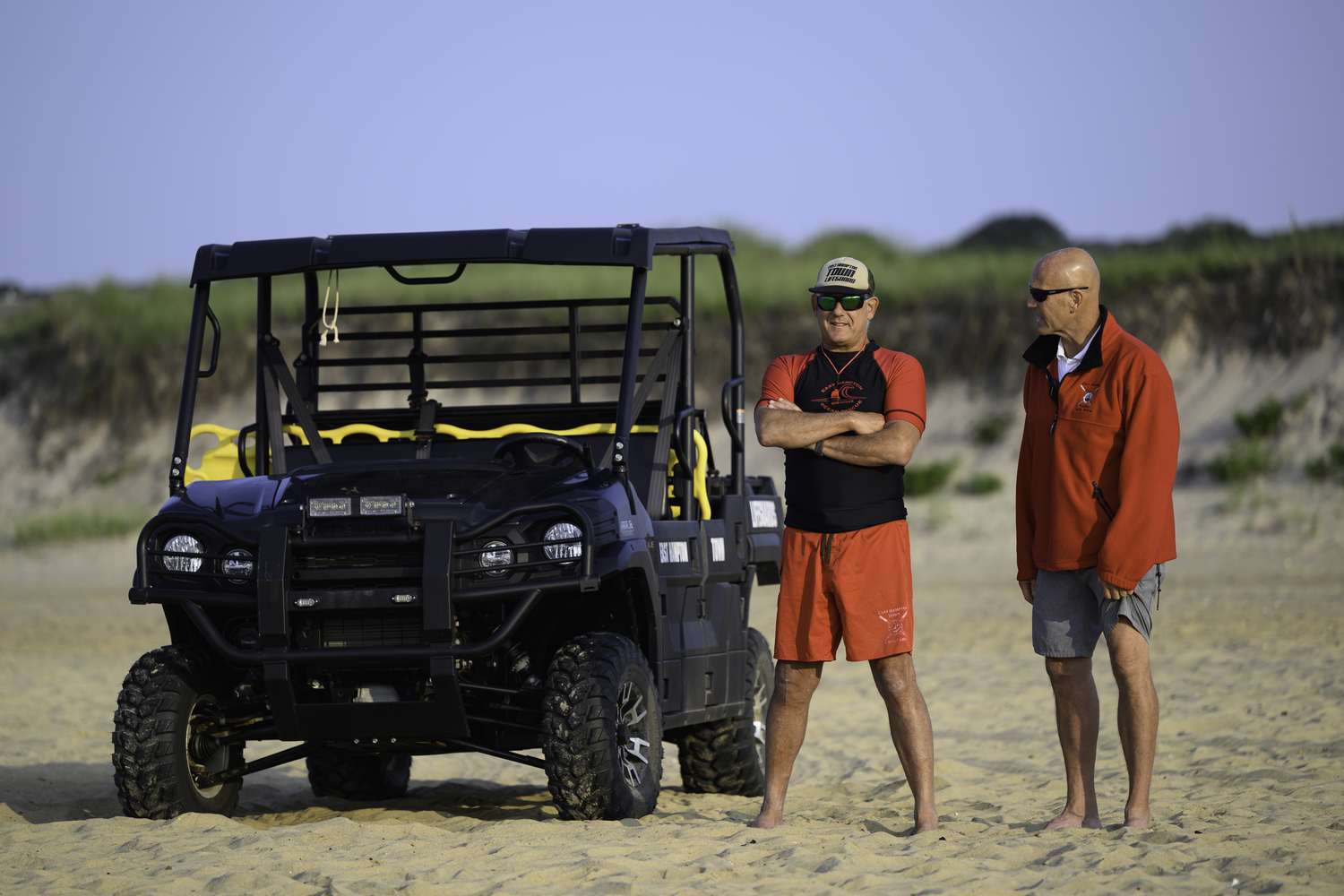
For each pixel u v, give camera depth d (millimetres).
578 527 9602
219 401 56938
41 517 50594
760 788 12773
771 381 9688
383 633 9555
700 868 8102
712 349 51500
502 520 9508
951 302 51375
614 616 10734
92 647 26234
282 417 12172
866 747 15336
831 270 9570
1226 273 48094
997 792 12016
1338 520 36625
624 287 36844
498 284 36938
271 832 9477
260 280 11883
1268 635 22719
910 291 52062
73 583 41156
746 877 7930
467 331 12164
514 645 10125
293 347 53969
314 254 11086
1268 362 45750
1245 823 9414
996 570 36438
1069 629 9203
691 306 11859
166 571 9938
